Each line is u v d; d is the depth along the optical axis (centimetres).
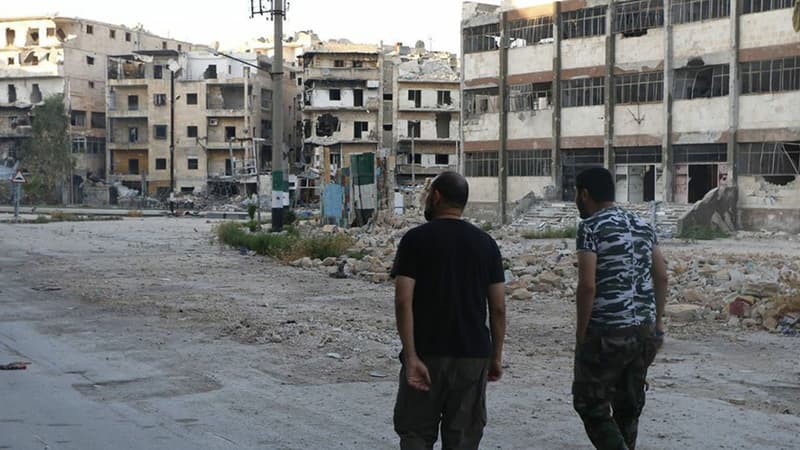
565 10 4900
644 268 542
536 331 1229
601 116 4759
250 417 765
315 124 8544
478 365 490
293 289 1758
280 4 3412
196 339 1156
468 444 498
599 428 545
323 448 670
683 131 4416
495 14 5234
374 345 1090
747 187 4172
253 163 8662
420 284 489
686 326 1266
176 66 8281
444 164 8475
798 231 3997
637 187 4716
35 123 8738
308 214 5716
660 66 4509
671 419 740
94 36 9431
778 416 754
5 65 9269
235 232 3025
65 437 698
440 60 8675
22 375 941
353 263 2062
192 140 8919
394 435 707
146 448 668
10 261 2395
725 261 2133
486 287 499
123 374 946
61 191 8900
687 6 4397
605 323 535
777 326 1230
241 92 8938
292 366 980
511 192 5191
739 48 4194
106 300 1562
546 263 2042
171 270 2148
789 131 4016
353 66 8556
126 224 4781
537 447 668
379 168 3816
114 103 9069
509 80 5181
